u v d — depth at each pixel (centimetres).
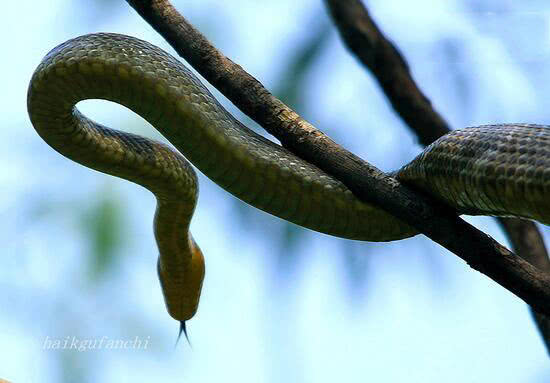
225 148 1072
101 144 1104
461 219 1012
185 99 1057
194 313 1273
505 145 977
